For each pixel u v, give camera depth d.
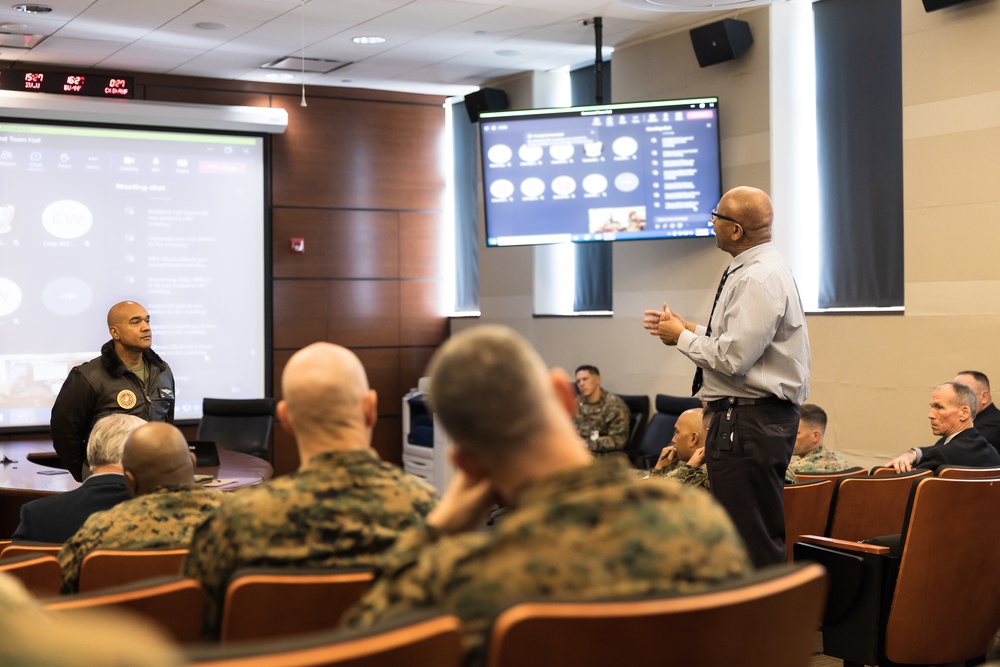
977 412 4.80
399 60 7.92
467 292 9.29
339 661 0.96
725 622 1.10
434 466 8.23
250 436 7.00
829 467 4.37
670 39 7.02
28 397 7.88
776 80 6.33
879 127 6.01
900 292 5.92
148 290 8.27
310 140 8.87
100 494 2.93
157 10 6.50
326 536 1.71
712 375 3.36
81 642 0.51
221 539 1.71
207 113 8.13
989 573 3.04
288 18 6.70
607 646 1.04
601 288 7.99
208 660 0.92
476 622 1.12
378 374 9.16
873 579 3.00
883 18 5.97
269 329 8.70
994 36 5.12
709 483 3.54
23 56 7.76
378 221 9.15
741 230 3.34
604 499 1.15
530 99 8.24
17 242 7.84
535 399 1.20
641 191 6.70
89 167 8.05
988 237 5.16
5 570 1.83
